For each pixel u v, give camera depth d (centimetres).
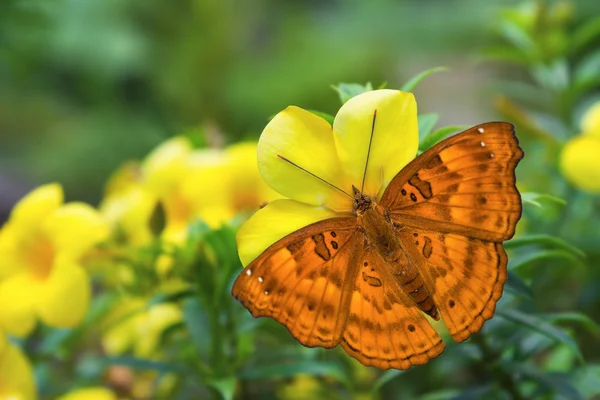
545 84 51
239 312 43
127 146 85
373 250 38
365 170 38
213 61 85
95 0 77
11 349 43
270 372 42
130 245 44
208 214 44
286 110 38
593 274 48
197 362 42
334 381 46
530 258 40
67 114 94
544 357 48
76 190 89
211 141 47
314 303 37
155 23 82
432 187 37
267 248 36
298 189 38
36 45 68
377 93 38
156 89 84
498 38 78
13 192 103
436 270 37
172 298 42
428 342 37
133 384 47
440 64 107
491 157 37
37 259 44
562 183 49
